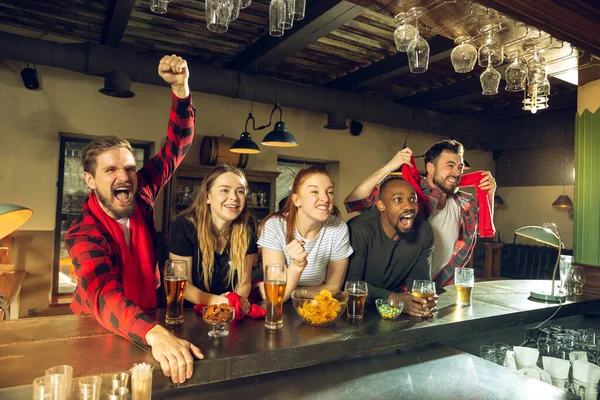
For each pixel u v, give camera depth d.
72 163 5.11
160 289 2.25
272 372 1.23
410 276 1.97
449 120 6.71
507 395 1.18
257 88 5.04
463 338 1.64
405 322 1.51
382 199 1.86
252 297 1.91
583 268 2.35
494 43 1.99
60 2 3.79
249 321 1.44
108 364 1.04
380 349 1.36
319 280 1.84
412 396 1.16
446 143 2.37
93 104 5.02
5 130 4.61
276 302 1.35
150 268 1.66
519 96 6.45
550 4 1.75
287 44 4.18
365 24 4.15
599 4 1.84
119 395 0.92
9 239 4.57
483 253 7.69
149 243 1.70
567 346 1.61
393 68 4.94
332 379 1.23
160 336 1.11
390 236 1.90
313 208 1.62
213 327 1.29
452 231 2.47
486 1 1.64
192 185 5.50
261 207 5.81
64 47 4.16
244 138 4.76
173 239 1.76
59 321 1.38
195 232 1.74
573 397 1.18
